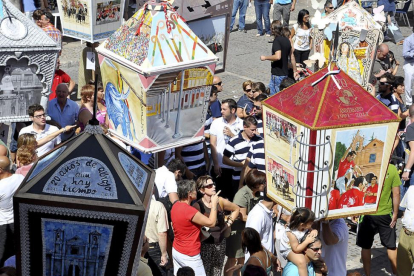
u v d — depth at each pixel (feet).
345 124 19.08
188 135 24.30
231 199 33.94
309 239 21.49
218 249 26.04
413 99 47.44
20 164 26.76
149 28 22.75
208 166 34.73
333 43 19.85
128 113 23.80
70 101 34.42
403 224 27.61
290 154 19.99
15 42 25.94
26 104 27.25
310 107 19.33
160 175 27.45
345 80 19.75
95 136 11.60
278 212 27.09
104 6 40.75
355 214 20.39
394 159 34.63
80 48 59.93
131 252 11.39
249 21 71.72
